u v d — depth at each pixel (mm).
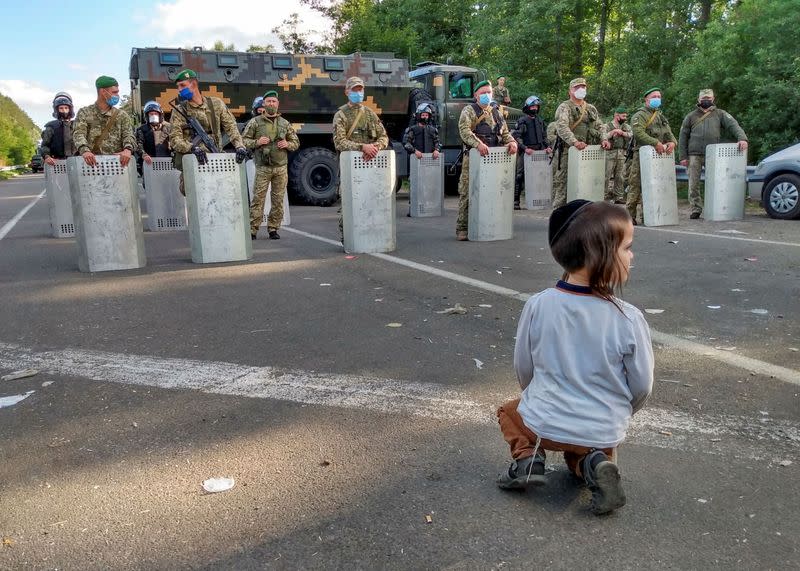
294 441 3023
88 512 2469
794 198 10680
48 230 11414
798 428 3057
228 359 4191
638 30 17922
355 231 8008
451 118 16156
